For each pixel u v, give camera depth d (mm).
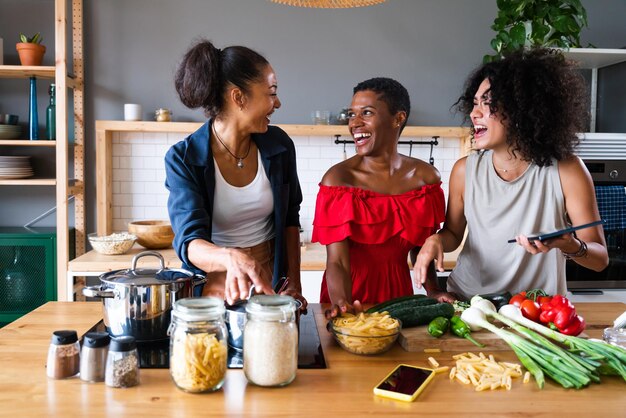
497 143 1987
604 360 1450
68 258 3830
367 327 1561
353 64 4285
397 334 1586
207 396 1299
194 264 1735
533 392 1351
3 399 1268
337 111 4289
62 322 1834
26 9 4086
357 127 2041
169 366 1464
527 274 2021
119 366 1333
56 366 1380
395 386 1337
